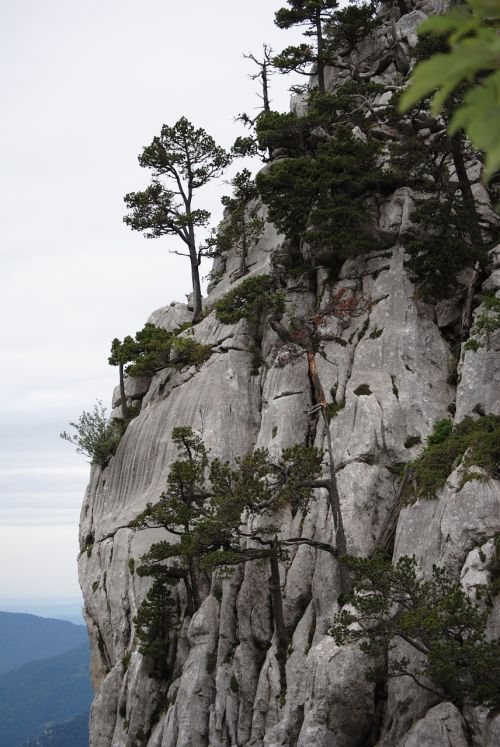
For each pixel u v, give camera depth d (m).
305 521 52.66
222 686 52.16
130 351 73.19
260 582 53.28
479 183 62.56
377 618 39.78
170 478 54.91
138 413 75.00
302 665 47.94
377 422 52.97
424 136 59.66
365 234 60.12
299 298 62.91
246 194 78.31
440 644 36.00
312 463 49.03
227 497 49.09
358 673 42.22
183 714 53.25
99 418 74.38
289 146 74.81
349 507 50.53
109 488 71.56
